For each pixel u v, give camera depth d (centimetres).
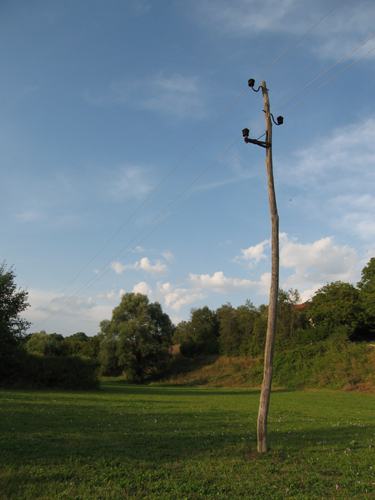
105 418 1474
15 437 1020
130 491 684
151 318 6844
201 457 930
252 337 6519
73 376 3431
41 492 648
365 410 2275
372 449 1068
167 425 1387
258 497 676
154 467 834
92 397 2591
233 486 726
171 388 4822
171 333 7006
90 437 1087
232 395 3466
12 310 3397
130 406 2023
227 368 6247
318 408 2319
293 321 5944
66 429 1184
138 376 6294
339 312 5431
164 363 6556
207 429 1341
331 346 4997
